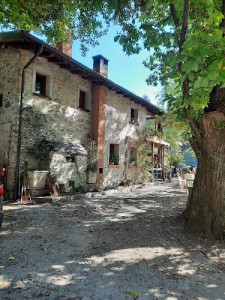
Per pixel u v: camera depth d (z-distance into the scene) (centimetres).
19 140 862
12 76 898
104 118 1233
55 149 952
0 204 506
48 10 684
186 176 1235
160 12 537
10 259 372
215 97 508
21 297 276
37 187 895
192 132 577
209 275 345
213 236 495
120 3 602
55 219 613
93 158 1169
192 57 290
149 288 303
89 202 873
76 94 1124
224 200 509
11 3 610
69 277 324
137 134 1538
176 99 534
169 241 471
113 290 295
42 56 941
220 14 308
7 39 793
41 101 955
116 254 405
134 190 1323
